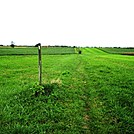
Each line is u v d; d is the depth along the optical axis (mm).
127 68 26125
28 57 51812
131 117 8148
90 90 12461
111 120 7816
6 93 11148
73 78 16984
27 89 11453
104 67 26875
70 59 44875
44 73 20359
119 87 13453
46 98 9930
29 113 8250
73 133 6684
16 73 20500
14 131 6684
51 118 7852
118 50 147375
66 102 9844
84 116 8195
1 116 7902
